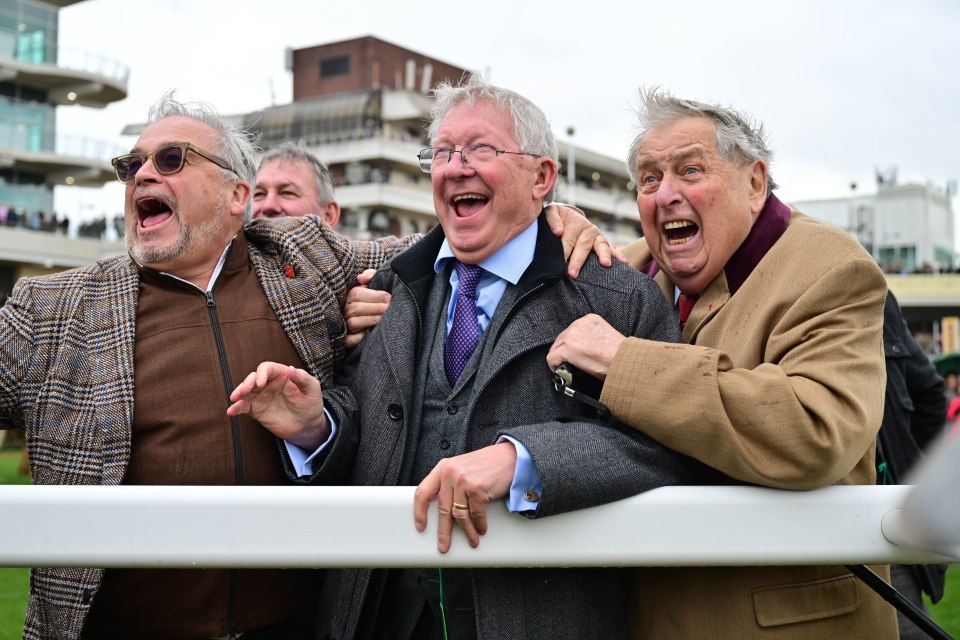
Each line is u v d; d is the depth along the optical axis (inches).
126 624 84.4
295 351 94.4
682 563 63.3
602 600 77.6
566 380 77.0
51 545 57.7
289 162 181.0
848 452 66.3
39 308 87.7
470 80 91.7
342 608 80.0
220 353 90.0
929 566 123.0
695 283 88.8
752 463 66.3
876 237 2301.9
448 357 87.0
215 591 84.1
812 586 74.8
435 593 80.4
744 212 86.6
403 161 2159.2
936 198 2391.7
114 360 86.5
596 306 84.9
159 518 58.1
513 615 74.7
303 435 80.7
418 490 61.8
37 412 85.5
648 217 89.7
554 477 63.6
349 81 2576.3
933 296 1729.8
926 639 120.8
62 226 1765.5
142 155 92.0
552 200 98.9
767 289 82.2
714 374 69.9
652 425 70.4
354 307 98.6
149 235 91.0
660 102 88.0
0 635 203.2
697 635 75.5
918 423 134.7
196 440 86.4
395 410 84.3
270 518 59.0
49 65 1775.3
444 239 93.6
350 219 2112.5
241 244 97.2
